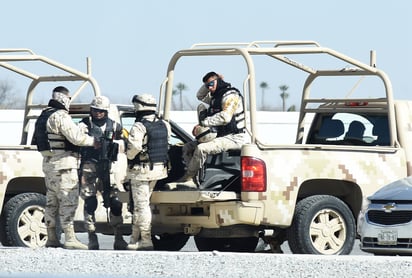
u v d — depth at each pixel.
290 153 49.25
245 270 41.09
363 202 49.53
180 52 53.12
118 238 53.22
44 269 42.00
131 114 56.22
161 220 51.47
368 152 51.28
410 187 48.88
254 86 49.38
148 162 50.06
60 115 50.81
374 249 48.41
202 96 52.66
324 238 50.09
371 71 53.72
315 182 51.31
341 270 41.00
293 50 51.59
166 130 50.62
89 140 51.12
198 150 49.59
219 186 49.94
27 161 54.56
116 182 53.69
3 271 41.69
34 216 55.22
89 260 44.53
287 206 48.97
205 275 39.75
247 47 50.88
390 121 53.00
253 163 48.22
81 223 54.53
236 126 50.31
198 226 50.22
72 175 51.19
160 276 39.59
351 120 58.44
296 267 41.94
